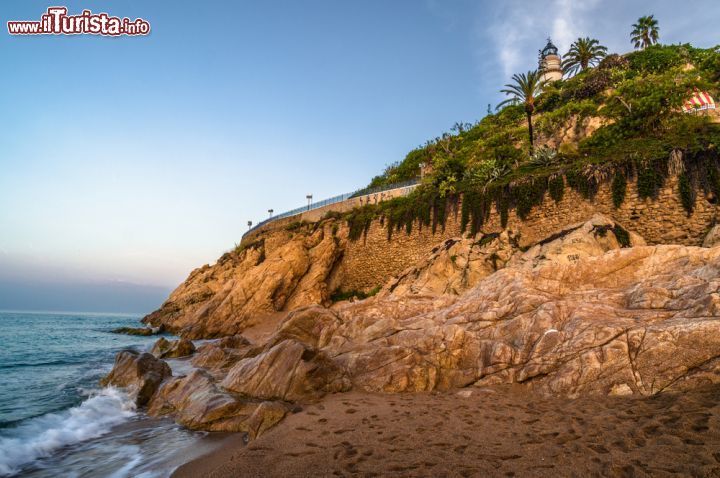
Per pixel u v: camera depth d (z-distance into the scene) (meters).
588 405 7.42
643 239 19.94
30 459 7.41
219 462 6.78
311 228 41.38
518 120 47.56
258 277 34.78
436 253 26.05
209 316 34.44
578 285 12.87
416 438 6.63
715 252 11.39
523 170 28.08
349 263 35.88
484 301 13.09
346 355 11.80
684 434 5.50
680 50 42.22
